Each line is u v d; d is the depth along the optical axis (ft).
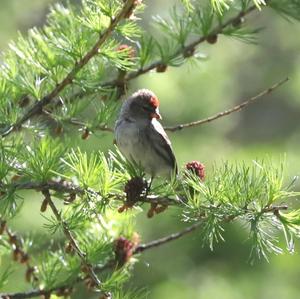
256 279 75.51
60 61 33.88
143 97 40.16
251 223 27.84
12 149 30.94
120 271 32.04
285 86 95.09
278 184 28.09
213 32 36.73
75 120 34.50
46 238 38.29
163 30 37.22
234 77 93.20
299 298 75.00
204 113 79.87
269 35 94.89
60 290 33.40
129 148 40.06
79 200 30.14
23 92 34.96
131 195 29.48
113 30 31.17
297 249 75.82
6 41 75.92
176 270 75.15
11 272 33.99
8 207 29.99
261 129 97.04
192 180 28.91
